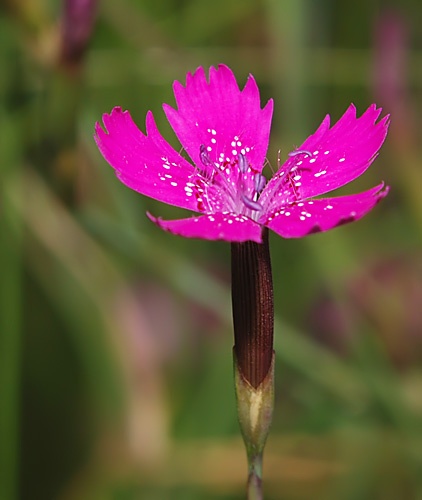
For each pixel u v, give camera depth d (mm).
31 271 209
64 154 206
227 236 158
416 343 218
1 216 202
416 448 201
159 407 209
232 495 204
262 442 164
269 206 165
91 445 208
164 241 218
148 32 220
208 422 208
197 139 171
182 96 172
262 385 163
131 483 204
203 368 215
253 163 170
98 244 210
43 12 205
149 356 211
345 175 166
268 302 162
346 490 203
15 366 200
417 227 217
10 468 198
